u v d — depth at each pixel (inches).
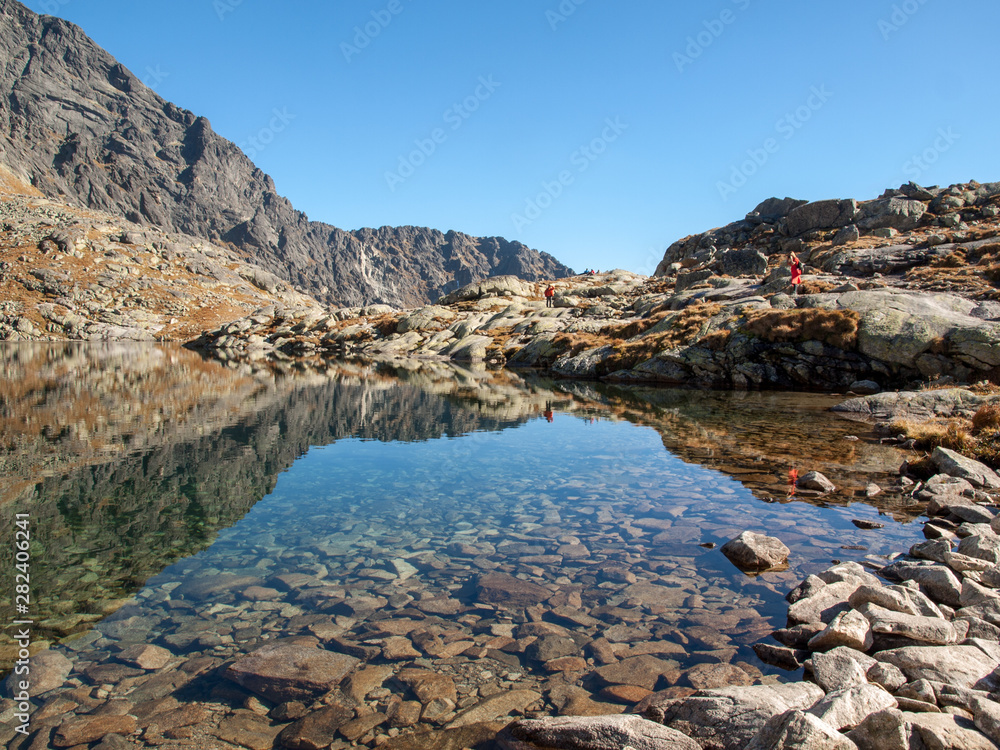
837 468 625.6
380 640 280.7
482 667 257.6
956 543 379.9
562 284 4362.7
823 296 1624.0
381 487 578.2
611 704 228.8
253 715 223.3
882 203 2999.5
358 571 366.6
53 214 7239.2
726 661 259.4
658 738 195.5
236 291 6988.2
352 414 1079.0
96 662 260.5
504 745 205.6
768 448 733.9
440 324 3457.2
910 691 216.5
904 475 594.2
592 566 373.4
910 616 266.7
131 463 663.8
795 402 1181.7
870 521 454.0
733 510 490.3
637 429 905.5
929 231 2650.1
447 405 1210.6
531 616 305.4
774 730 182.2
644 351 1764.3
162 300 5925.2
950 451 580.4
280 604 320.2
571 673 252.4
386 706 228.8
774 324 1513.3
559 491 560.7
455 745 205.2
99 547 409.4
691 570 364.5
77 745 203.9
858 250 2292.1
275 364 2418.8
